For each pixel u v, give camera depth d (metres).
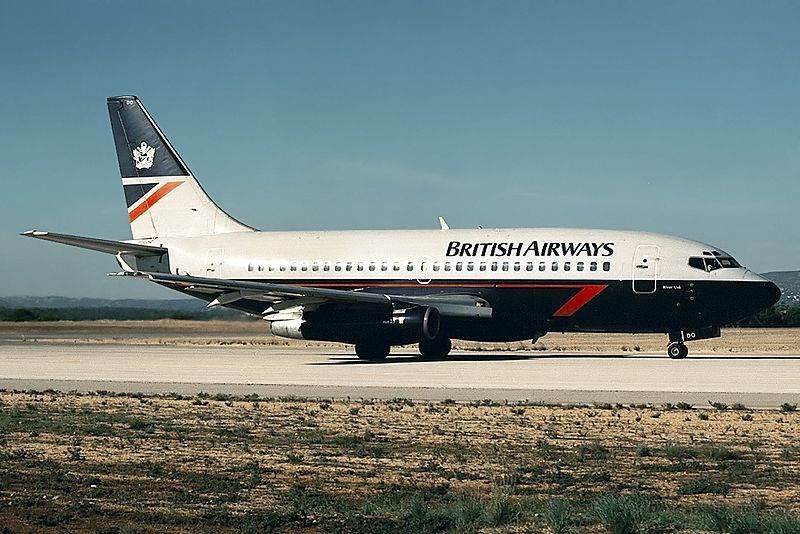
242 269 55.38
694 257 47.44
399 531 13.69
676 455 19.61
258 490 16.70
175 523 14.30
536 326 49.66
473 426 23.84
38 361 49.28
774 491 16.31
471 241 51.09
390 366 44.22
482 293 49.88
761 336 87.00
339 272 53.22
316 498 15.84
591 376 37.78
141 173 59.00
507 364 45.22
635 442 21.41
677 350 49.44
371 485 17.14
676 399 29.16
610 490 16.59
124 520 14.51
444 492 16.48
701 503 15.37
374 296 46.47
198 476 17.91
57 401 29.84
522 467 18.64
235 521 14.41
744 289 46.75
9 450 20.78
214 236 57.09
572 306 48.56
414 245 52.19
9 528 14.00
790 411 25.94
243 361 48.88
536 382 35.19
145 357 52.72
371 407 27.62
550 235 49.91
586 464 18.95
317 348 63.34
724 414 25.56
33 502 15.60
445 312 48.12
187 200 58.28
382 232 53.88
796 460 19.11
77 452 20.36
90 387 34.28
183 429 23.70
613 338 85.25
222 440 22.00
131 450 20.73
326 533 13.70
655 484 17.06
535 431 22.98
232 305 55.34
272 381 36.31
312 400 29.33
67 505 15.43
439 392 31.64
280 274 54.50
